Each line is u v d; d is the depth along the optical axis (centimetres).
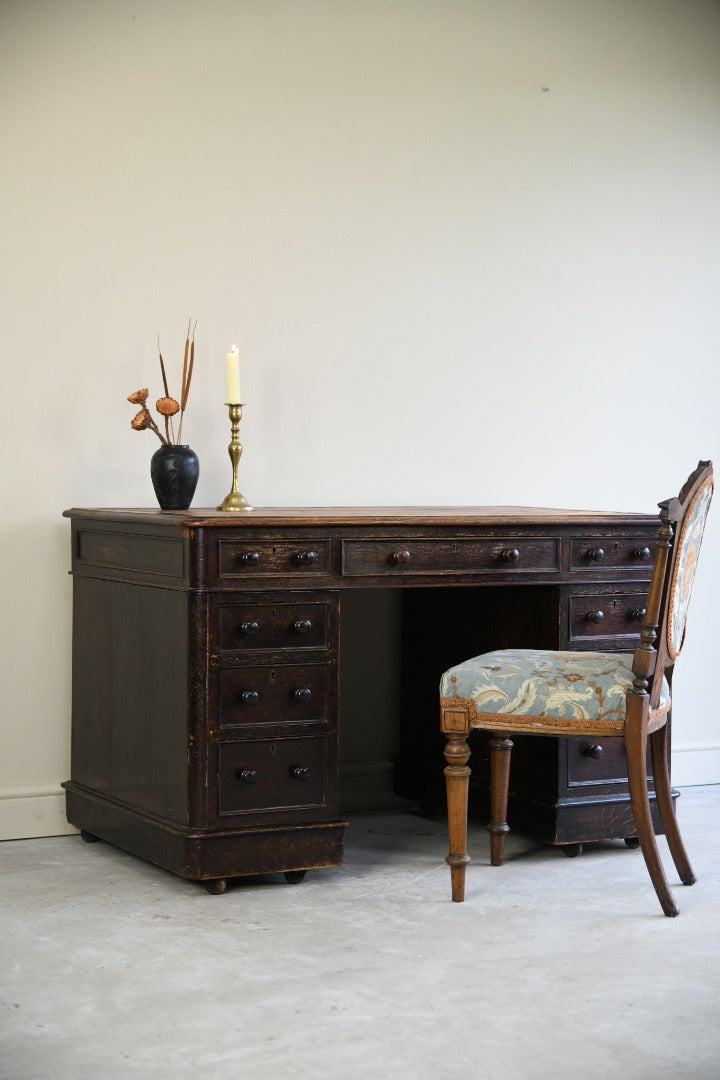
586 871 313
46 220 339
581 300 402
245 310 360
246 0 357
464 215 385
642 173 408
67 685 346
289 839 295
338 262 371
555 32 395
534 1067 201
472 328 388
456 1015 221
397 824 361
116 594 318
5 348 336
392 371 378
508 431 394
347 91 370
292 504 368
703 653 418
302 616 294
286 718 294
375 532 299
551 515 322
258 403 363
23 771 342
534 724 283
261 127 360
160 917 274
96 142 343
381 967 244
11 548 339
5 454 338
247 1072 198
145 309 350
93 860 319
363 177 372
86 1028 215
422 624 372
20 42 335
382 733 385
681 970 244
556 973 242
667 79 411
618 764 328
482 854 328
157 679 299
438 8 380
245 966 244
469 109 385
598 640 327
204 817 287
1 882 299
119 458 349
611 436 407
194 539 282
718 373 421
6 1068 199
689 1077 198
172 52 350
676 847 300
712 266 419
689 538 285
